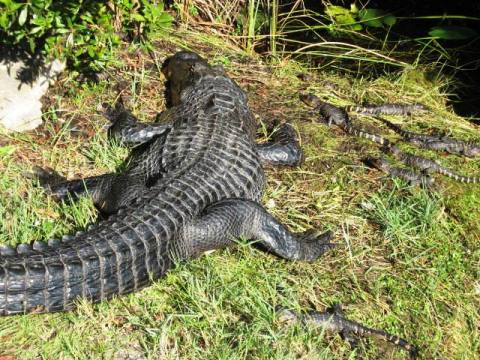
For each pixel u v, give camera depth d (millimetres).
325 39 4617
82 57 3660
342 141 3787
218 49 4277
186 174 3146
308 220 3330
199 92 3648
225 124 3465
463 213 3477
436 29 4488
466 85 4363
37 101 3549
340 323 2906
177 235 2943
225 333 2797
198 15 4469
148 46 3926
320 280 3086
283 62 4309
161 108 3785
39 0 3107
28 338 2684
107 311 2781
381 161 3604
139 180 3242
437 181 3635
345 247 3236
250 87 4051
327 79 4266
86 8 3398
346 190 3504
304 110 3955
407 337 2959
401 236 3287
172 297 2893
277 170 3562
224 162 3266
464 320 3053
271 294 2936
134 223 2859
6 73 3520
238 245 3113
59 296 2691
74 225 3049
